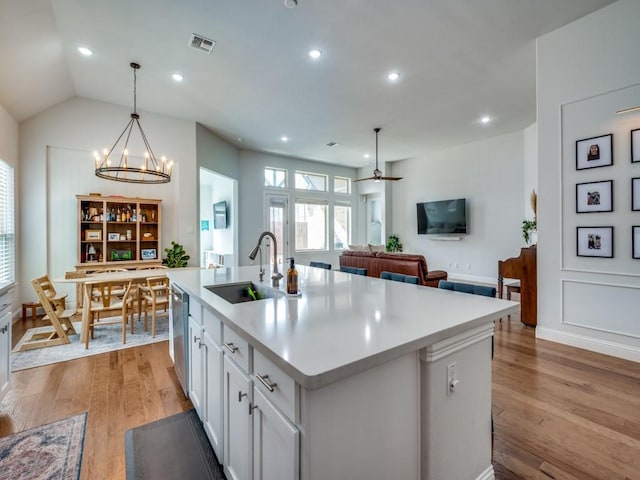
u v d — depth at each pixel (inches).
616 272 113.8
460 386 52.9
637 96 107.7
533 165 231.6
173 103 191.0
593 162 117.6
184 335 86.4
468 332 53.6
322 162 353.1
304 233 343.0
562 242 127.3
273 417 41.4
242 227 297.0
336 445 37.4
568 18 117.5
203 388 71.7
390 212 356.2
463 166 289.0
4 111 153.2
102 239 186.2
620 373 102.5
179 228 213.8
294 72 152.0
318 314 56.6
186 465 65.9
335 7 108.0
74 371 109.9
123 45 131.0
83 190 187.6
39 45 126.4
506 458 65.2
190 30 120.8
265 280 96.1
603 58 114.0
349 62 143.4
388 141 272.7
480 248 279.0
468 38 126.9
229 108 197.3
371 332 46.5
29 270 174.7
